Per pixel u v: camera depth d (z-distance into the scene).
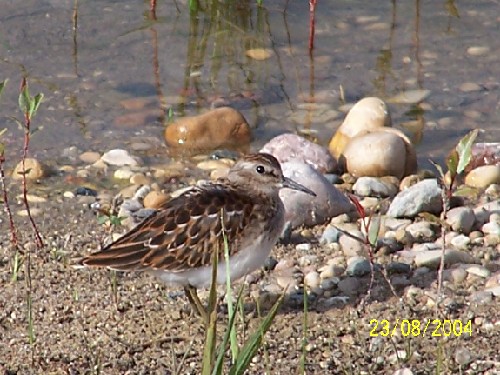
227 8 19.00
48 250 12.30
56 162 14.89
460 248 12.21
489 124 15.78
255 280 11.62
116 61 17.53
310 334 10.52
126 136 15.63
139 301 11.17
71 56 17.58
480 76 17.02
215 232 10.60
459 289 11.21
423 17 18.73
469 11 18.89
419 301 11.02
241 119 15.59
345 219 12.96
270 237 11.02
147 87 16.88
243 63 17.56
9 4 19.03
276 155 14.60
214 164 14.89
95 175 14.58
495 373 9.83
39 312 10.98
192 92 16.78
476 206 13.47
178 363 10.16
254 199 11.00
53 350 10.35
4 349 10.38
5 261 12.04
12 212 13.42
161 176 14.58
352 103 16.42
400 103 16.38
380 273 11.56
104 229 12.98
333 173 14.55
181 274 10.63
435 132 15.62
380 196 13.82
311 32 17.77
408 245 12.33
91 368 10.02
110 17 18.73
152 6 18.69
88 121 15.95
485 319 10.62
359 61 17.55
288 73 17.27
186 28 18.47
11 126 15.77
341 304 11.05
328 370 9.98
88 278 11.59
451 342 10.29
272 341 10.43
